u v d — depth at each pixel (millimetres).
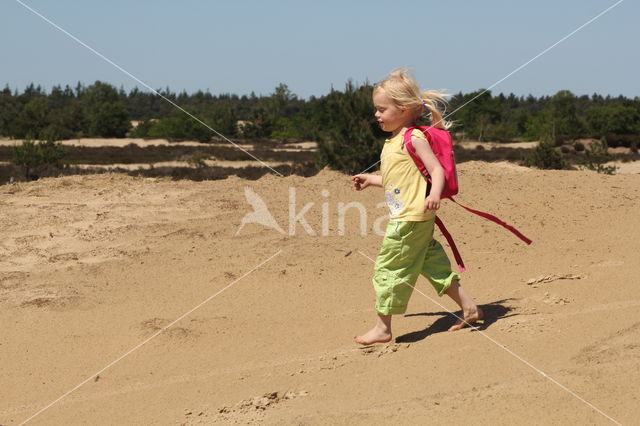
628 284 7488
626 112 120750
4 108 140750
